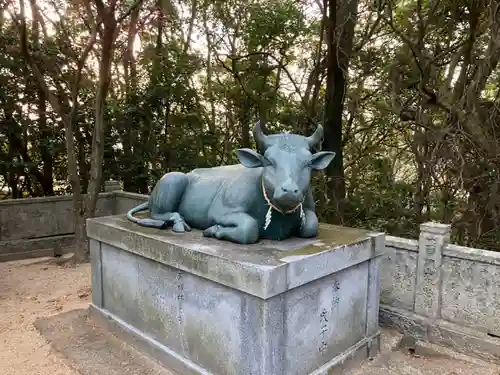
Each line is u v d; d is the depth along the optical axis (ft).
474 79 17.22
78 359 10.62
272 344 7.89
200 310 9.09
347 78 20.62
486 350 10.88
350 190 22.04
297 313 8.53
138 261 10.80
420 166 18.74
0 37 22.58
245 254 8.54
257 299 7.78
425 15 20.68
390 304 12.97
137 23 24.94
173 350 9.99
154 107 26.35
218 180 10.80
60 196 22.68
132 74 26.76
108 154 25.61
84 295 15.52
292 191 8.13
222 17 26.89
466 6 17.97
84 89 25.26
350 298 10.12
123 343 11.30
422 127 18.62
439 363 10.79
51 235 22.50
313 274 8.57
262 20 25.20
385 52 21.53
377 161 22.13
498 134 16.94
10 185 26.27
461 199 18.45
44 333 12.12
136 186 26.96
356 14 19.93
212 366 8.96
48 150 24.81
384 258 12.99
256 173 9.81
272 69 26.96
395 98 19.15
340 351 10.01
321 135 9.52
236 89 27.50
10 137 23.99
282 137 9.14
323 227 11.60
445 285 11.82
